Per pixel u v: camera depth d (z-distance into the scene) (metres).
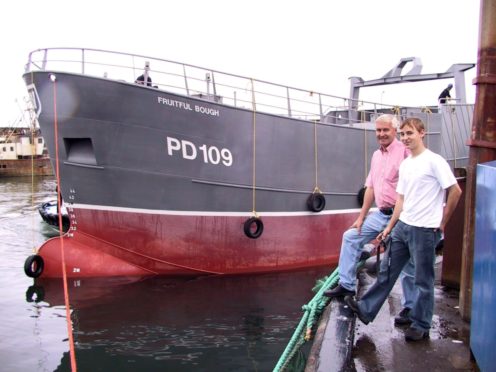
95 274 8.12
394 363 3.49
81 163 7.89
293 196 9.30
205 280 8.27
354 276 4.51
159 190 8.02
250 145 8.66
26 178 39.34
